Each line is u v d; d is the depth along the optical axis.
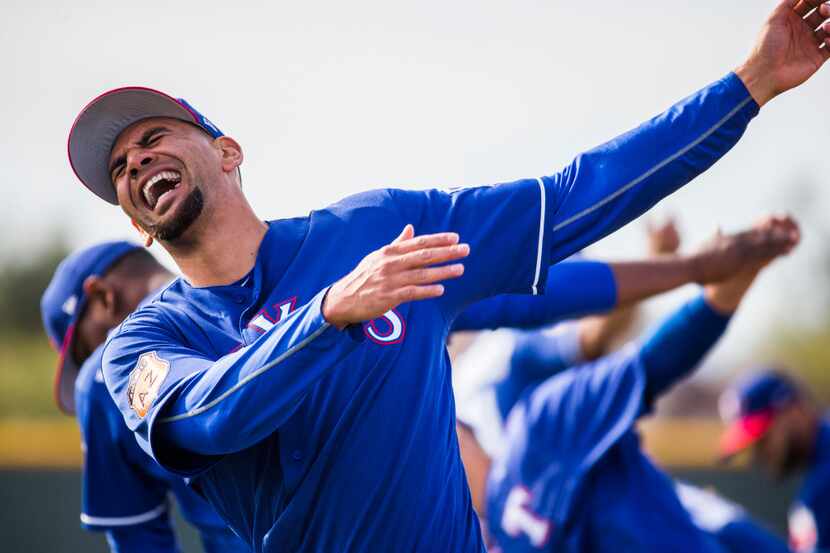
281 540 9.73
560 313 13.66
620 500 17.19
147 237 10.57
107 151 10.68
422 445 9.65
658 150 10.20
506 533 17.81
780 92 10.47
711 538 20.67
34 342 72.56
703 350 16.62
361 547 9.59
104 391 13.98
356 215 10.16
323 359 8.42
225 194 10.16
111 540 14.80
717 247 14.35
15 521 26.88
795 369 70.06
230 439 8.55
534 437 17.67
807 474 25.06
